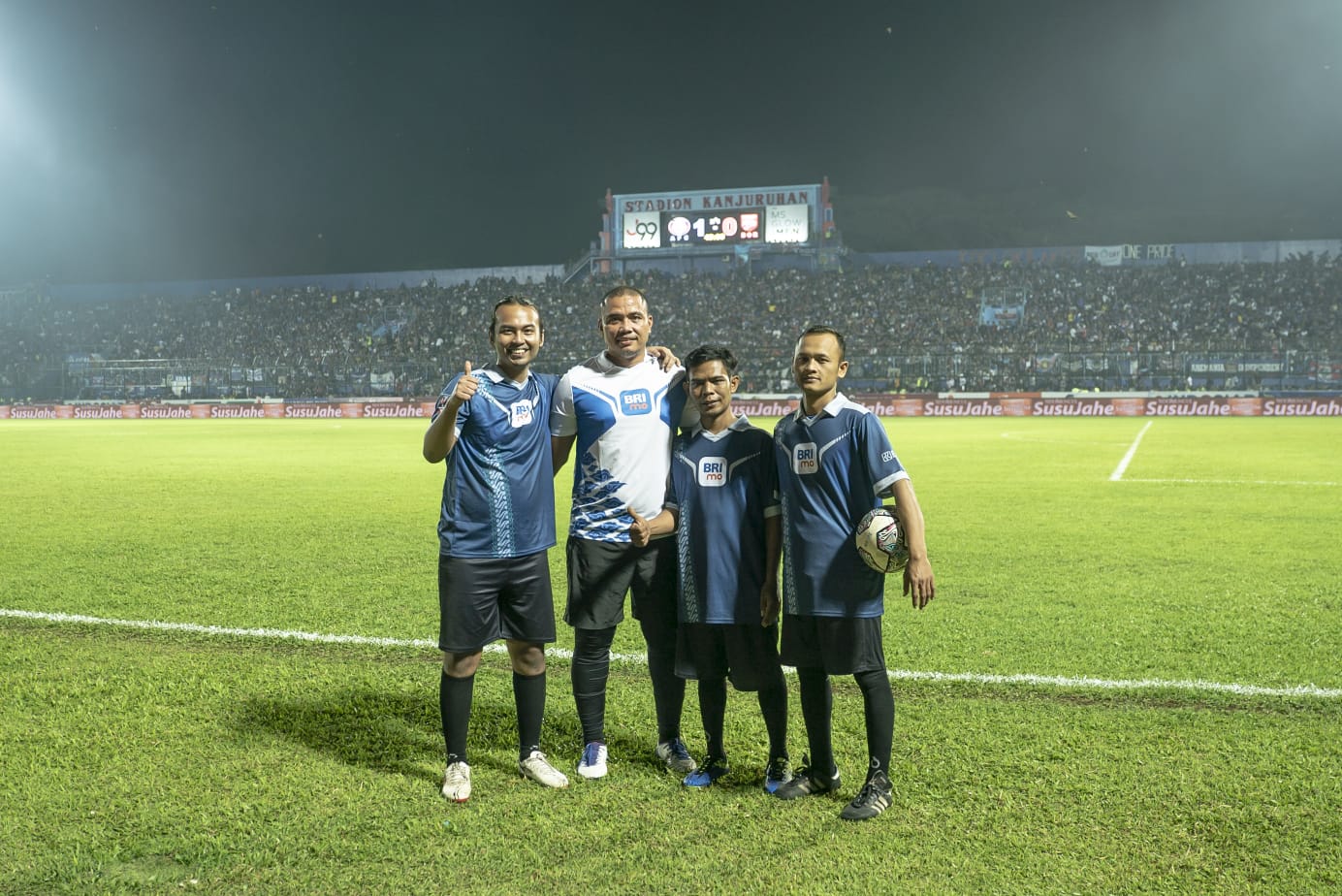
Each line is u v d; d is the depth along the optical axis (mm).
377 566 8281
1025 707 4609
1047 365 43406
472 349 51188
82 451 22547
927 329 48375
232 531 10211
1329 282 47594
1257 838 3256
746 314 50938
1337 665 5250
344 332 54438
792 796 3633
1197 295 48438
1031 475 15469
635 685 5066
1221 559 8383
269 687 4980
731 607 3732
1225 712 4520
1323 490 13297
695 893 2924
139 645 5824
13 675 5172
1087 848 3193
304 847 3236
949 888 2951
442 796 3654
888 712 3568
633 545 3893
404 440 26469
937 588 7285
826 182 54656
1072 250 53688
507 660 5531
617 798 3646
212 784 3746
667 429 3963
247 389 50031
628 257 56625
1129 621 6266
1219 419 36156
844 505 3600
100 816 3461
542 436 3941
